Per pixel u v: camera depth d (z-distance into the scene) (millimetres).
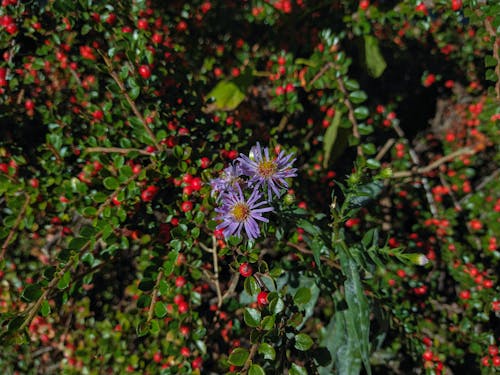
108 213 233
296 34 417
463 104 418
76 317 349
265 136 365
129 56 235
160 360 307
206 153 257
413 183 374
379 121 388
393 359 325
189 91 296
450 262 327
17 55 310
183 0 397
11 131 325
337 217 217
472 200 356
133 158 263
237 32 438
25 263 349
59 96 333
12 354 343
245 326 319
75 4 273
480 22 307
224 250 207
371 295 275
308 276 248
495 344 290
